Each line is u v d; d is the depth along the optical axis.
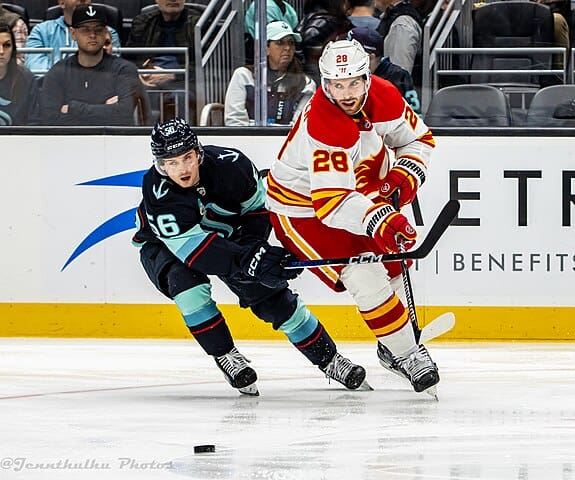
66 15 10.84
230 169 6.72
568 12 10.69
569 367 8.55
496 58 10.69
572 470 4.73
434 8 10.70
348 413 6.32
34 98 10.82
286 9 10.73
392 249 6.22
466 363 8.79
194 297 6.92
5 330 10.67
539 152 10.35
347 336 10.48
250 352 9.58
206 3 10.79
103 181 10.56
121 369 8.54
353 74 6.16
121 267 10.58
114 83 10.79
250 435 5.60
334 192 6.29
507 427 5.81
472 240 10.38
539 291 10.38
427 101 10.70
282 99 10.70
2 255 10.61
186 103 10.82
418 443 5.36
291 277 6.57
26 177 10.59
